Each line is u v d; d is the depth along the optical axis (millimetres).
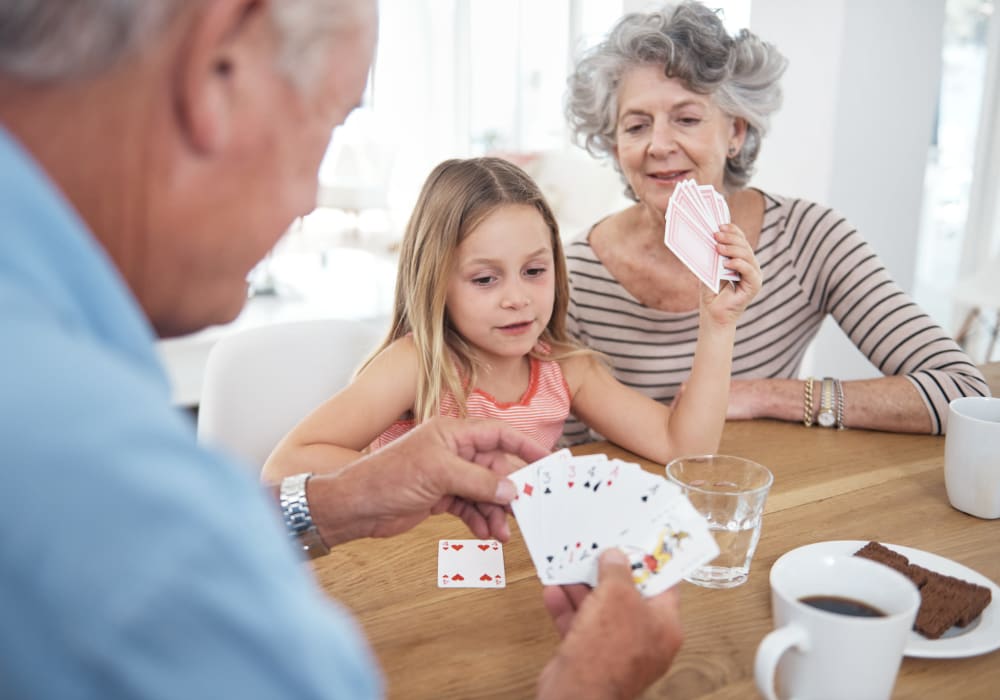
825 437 1466
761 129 1701
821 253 1789
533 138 5844
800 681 695
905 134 3482
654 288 1778
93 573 330
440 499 949
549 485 880
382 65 5270
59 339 371
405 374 1469
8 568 331
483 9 5480
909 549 1023
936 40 3432
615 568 712
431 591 970
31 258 379
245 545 365
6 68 410
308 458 1311
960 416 1136
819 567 772
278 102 493
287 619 364
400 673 825
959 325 4305
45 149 438
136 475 346
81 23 401
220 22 437
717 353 1423
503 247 1407
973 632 853
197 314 544
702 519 802
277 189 520
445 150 5535
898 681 797
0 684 339
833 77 3256
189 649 336
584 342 1857
